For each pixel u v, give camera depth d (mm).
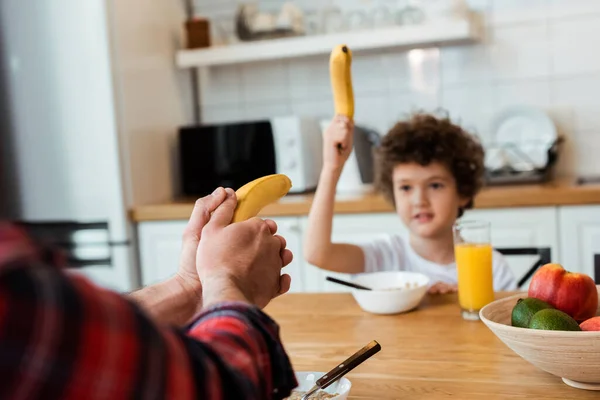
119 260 2625
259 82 3156
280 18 2910
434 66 2902
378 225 2418
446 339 1106
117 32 2602
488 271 1210
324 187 1562
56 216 2674
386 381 928
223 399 459
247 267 626
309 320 1286
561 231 2260
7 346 355
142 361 401
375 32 2691
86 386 375
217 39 3170
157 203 2811
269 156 2764
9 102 2676
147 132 2795
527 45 2779
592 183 2416
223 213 732
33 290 365
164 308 829
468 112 2877
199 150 2885
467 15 2730
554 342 803
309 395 854
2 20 2643
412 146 1679
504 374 923
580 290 957
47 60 2619
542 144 2750
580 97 2740
